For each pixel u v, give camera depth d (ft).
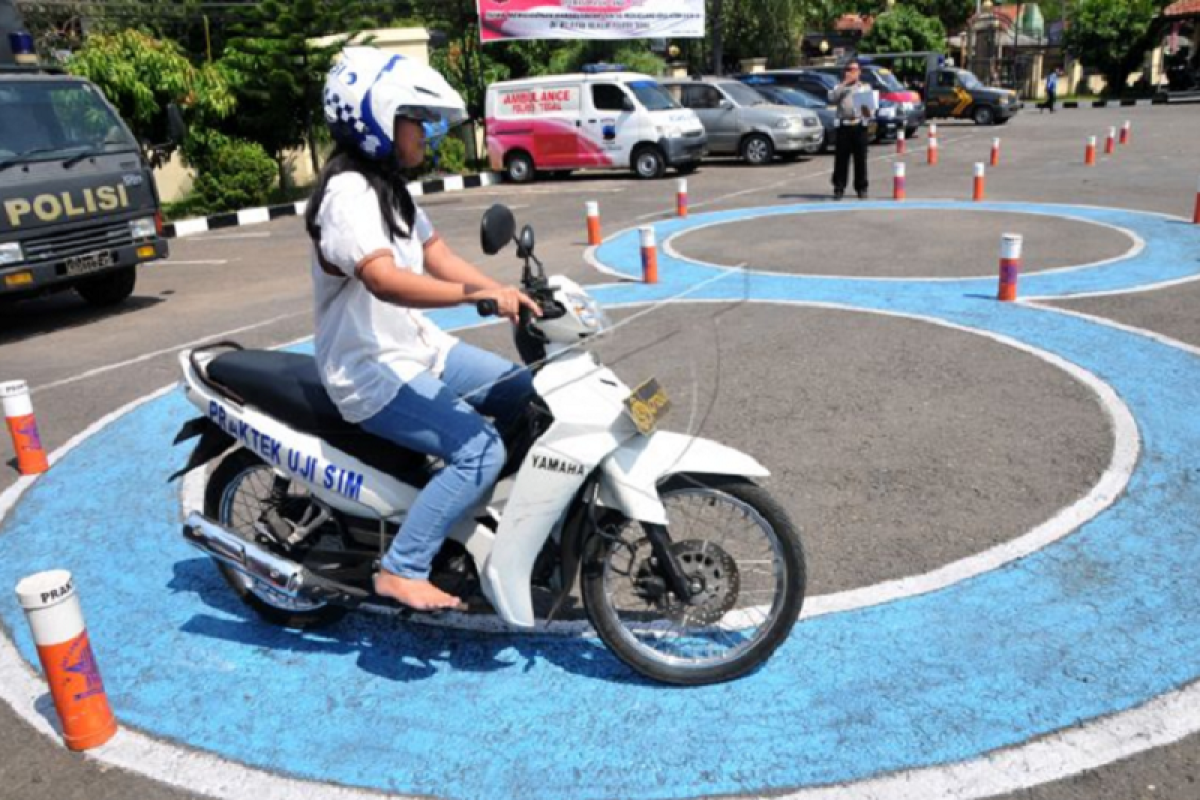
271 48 57.62
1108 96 144.36
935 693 10.54
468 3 75.41
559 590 10.86
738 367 21.91
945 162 63.41
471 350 11.34
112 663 12.02
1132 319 24.30
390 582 10.57
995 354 22.00
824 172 62.13
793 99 77.15
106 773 10.05
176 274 39.68
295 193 65.10
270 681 11.50
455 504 10.31
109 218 30.99
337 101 9.58
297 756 10.14
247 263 41.34
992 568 12.96
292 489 12.47
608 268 33.94
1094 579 12.60
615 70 74.08
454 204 56.34
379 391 10.28
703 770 9.61
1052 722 10.00
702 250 36.27
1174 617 11.71
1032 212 41.39
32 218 28.96
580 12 74.02
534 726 10.42
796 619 10.68
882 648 11.36
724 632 11.73
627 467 10.18
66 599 10.16
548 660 11.62
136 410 21.75
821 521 14.51
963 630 11.64
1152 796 8.98
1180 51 136.98
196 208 59.26
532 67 93.30
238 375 11.69
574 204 53.26
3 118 29.73
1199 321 23.88
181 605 13.39
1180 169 54.03
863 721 10.16
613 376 10.50
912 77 107.04
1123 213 40.34
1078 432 17.34
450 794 9.49
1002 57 161.79
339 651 12.07
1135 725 9.91
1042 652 11.16
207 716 10.89
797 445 17.38
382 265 9.48
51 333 30.07
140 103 52.90
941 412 18.65
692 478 10.57
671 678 10.85
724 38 120.57
